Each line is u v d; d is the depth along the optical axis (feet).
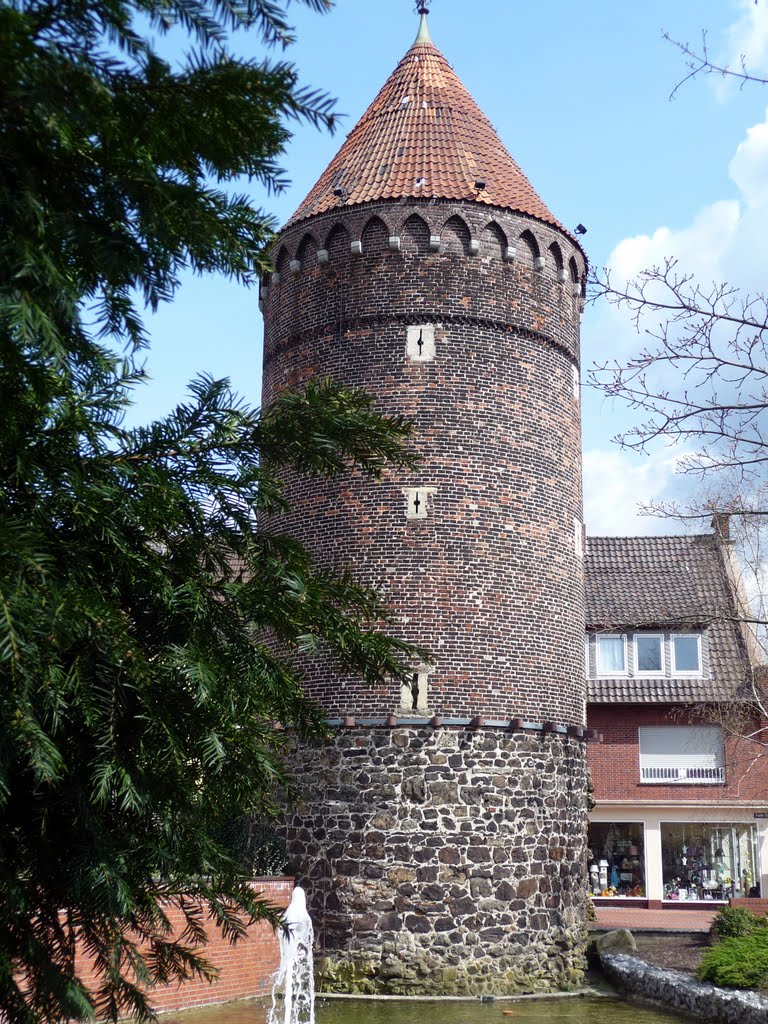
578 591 78.28
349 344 75.87
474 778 69.21
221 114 16.80
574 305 82.74
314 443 21.90
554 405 78.07
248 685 21.22
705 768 109.91
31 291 15.90
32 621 15.87
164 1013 56.85
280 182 18.17
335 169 82.69
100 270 17.37
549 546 75.36
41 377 17.22
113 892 19.12
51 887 19.88
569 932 71.26
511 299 76.74
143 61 15.88
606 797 110.01
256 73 16.43
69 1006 19.58
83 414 19.35
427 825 68.23
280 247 81.00
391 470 72.95
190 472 21.34
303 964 65.26
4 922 18.99
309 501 74.79
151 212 16.85
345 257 77.30
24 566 16.12
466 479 73.10
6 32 14.11
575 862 73.67
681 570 121.39
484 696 70.44
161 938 22.84
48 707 17.69
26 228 16.05
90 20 15.30
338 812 69.51
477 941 67.21
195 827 21.65
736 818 108.06
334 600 23.57
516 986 67.31
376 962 66.85
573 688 75.46
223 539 22.03
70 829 19.95
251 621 21.66
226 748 21.35
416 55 88.48
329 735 24.53
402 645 23.16
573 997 66.95
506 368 75.66
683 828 110.32
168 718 19.40
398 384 74.18
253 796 22.49
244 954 62.34
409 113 83.46
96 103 15.66
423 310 75.00
